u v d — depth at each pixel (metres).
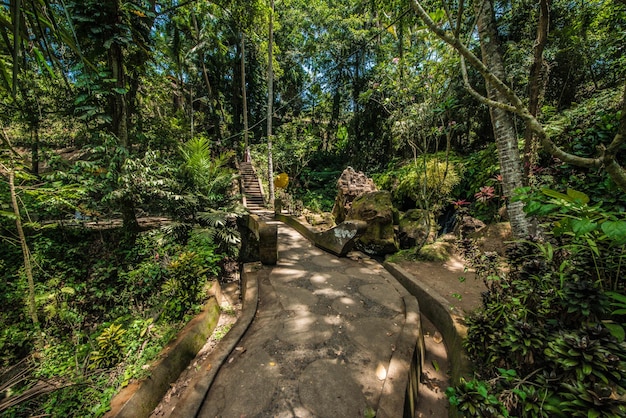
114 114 5.28
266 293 3.03
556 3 5.12
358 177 7.23
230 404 1.60
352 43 12.64
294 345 2.12
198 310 2.70
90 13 4.56
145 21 5.39
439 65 3.96
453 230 5.79
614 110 3.33
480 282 3.29
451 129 4.27
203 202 5.26
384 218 4.94
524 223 2.79
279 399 1.62
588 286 1.20
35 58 1.32
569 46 5.05
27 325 3.73
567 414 0.98
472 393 1.15
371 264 4.09
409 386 1.72
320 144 17.94
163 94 9.18
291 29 15.99
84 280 4.89
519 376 1.25
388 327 2.36
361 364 1.90
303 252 4.64
